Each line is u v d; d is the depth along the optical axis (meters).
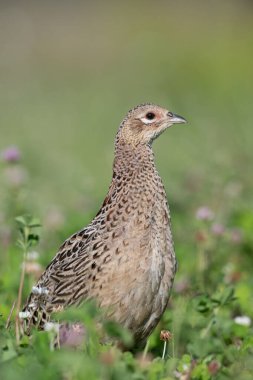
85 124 28.73
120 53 45.22
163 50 42.22
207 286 11.98
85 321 7.93
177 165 20.61
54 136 26.75
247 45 41.59
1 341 8.21
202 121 25.00
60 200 18.42
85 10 55.22
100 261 9.14
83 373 7.39
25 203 15.62
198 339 9.32
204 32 46.22
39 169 20.97
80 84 37.66
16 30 47.53
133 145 9.88
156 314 9.38
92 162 23.09
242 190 16.97
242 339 10.31
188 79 36.47
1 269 12.74
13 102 33.22
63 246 9.62
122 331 7.91
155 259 9.23
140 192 9.44
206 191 16.70
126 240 9.16
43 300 9.38
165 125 10.05
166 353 9.95
